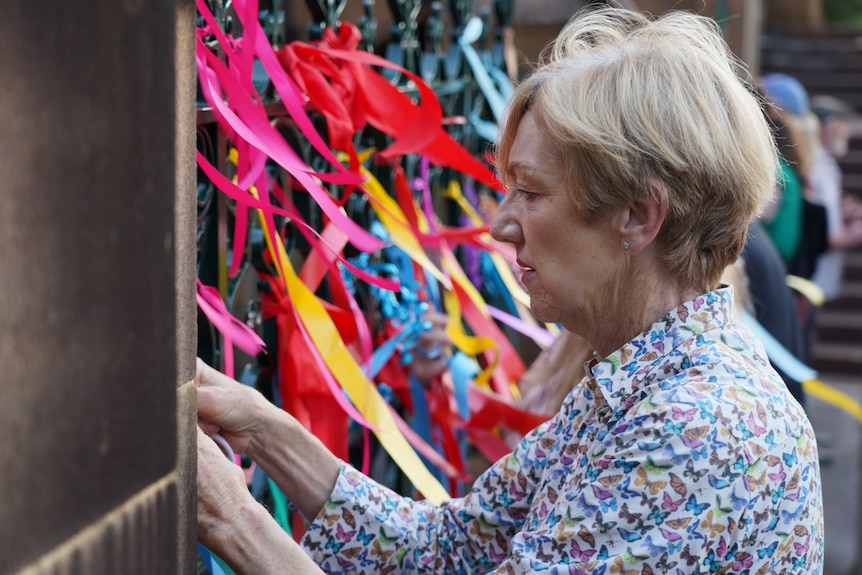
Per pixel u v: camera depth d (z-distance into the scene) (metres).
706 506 1.13
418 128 1.67
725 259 1.26
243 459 1.74
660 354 1.24
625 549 1.14
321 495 1.47
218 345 1.63
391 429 1.64
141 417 0.83
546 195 1.22
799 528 1.19
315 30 1.85
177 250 0.90
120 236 0.79
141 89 0.81
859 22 16.80
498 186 1.76
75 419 0.74
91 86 0.74
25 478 0.69
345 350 1.63
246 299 1.71
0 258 0.66
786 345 2.81
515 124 1.28
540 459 1.44
